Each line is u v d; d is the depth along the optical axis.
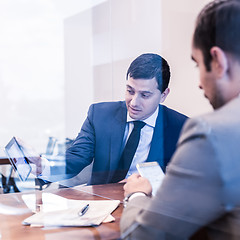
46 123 1.97
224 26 0.65
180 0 0.80
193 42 0.73
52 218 0.99
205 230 0.62
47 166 1.69
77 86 1.76
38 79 2.07
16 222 0.99
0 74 2.21
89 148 1.43
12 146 1.90
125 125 1.12
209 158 0.62
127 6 1.20
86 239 0.85
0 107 2.16
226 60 0.65
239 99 0.63
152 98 0.90
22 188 1.71
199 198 0.63
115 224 0.95
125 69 1.19
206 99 0.69
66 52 1.93
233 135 0.60
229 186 0.59
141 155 0.95
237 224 0.58
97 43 1.56
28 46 2.16
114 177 1.25
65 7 1.91
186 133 0.68
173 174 0.69
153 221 0.72
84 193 1.28
